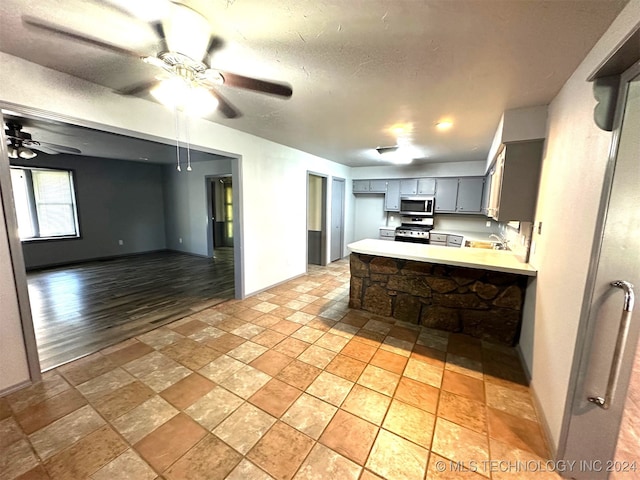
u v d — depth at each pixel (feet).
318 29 4.56
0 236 6.07
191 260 20.94
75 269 17.95
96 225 20.40
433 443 5.19
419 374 7.30
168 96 6.57
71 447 4.98
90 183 19.90
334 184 19.94
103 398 6.23
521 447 5.14
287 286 14.71
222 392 6.49
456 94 7.11
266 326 9.96
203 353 8.15
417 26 4.42
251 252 12.82
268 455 4.89
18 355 6.46
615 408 4.28
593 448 4.46
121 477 4.46
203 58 5.51
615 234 3.97
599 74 3.86
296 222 15.78
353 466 4.71
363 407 6.08
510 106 7.77
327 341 8.96
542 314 6.58
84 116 6.90
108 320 10.31
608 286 4.08
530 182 8.16
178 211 23.44
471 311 9.43
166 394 6.40
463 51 5.12
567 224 5.40
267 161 13.07
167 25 4.47
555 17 4.06
